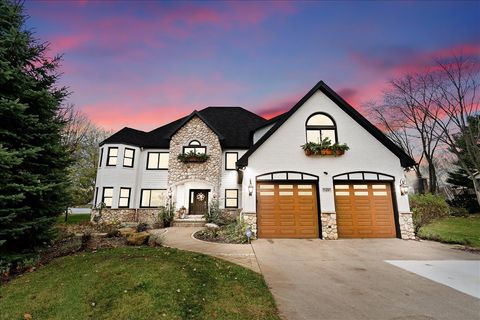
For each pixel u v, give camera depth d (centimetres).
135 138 2022
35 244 700
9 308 418
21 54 658
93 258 635
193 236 1167
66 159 753
